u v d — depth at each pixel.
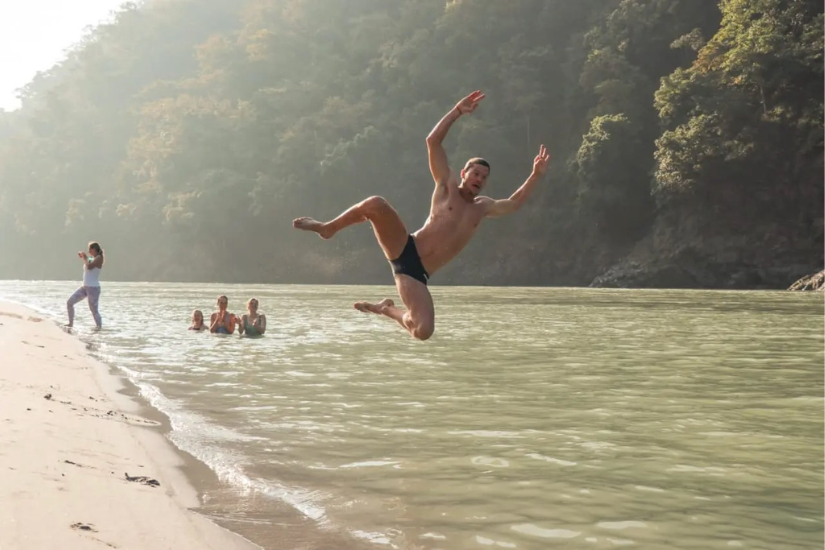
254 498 5.86
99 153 116.75
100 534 4.61
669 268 62.88
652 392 10.45
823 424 8.42
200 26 139.50
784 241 60.03
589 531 5.22
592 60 76.25
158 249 98.75
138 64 135.50
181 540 4.75
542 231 77.50
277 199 87.88
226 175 91.62
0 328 16.52
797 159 60.50
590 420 8.64
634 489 6.11
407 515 5.53
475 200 7.01
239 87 108.88
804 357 14.34
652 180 66.44
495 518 5.46
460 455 7.10
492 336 18.59
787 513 5.58
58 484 5.41
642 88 75.25
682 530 5.25
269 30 108.44
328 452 7.18
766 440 7.72
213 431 8.00
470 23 90.12
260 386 10.89
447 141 85.94
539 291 52.81
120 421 8.18
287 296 43.12
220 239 93.00
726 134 61.50
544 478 6.41
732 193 62.72
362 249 86.19
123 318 24.12
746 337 18.36
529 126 82.44
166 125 102.88
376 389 10.64
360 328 20.95
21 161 121.88
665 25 77.88
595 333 19.50
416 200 85.25
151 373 12.10
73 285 68.12
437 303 35.25
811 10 61.66
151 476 6.18
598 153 69.00
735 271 61.22
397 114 90.25
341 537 5.08
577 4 87.06
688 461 6.95
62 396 9.13
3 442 6.33
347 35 109.69
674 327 21.48
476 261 79.38
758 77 60.09
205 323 22.02
